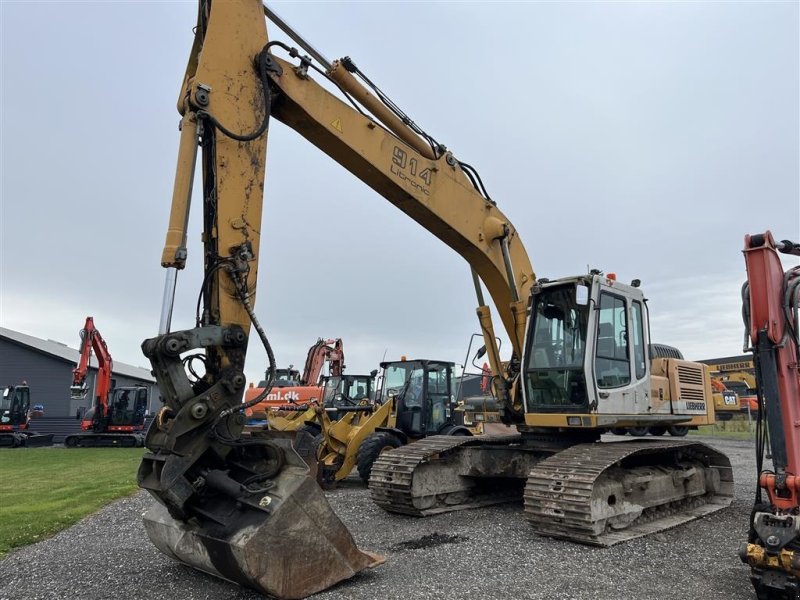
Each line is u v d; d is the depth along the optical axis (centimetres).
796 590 390
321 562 442
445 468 810
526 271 821
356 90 624
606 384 730
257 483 439
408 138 684
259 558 402
